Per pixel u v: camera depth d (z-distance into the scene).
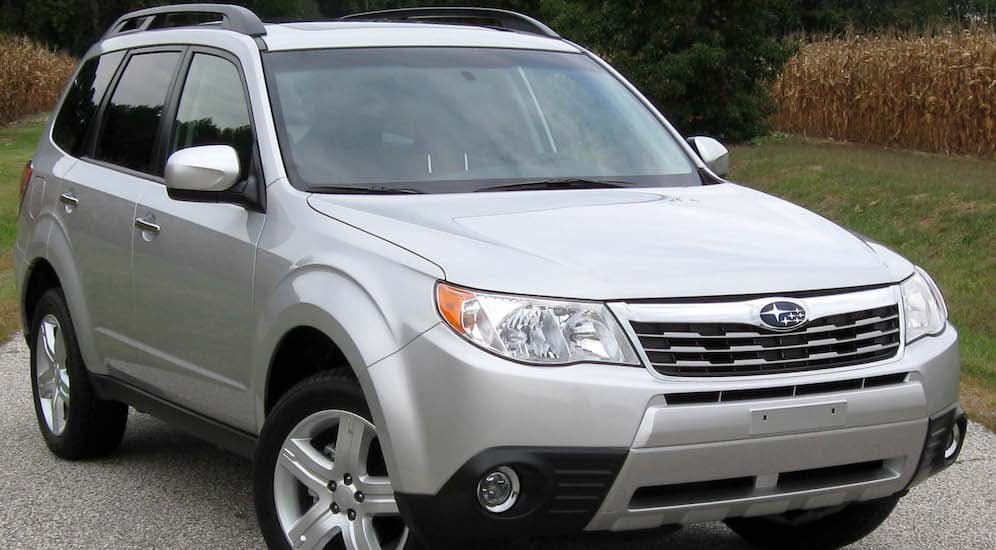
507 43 5.29
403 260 3.69
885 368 3.71
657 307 3.50
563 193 4.41
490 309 3.45
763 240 3.96
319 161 4.40
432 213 4.02
